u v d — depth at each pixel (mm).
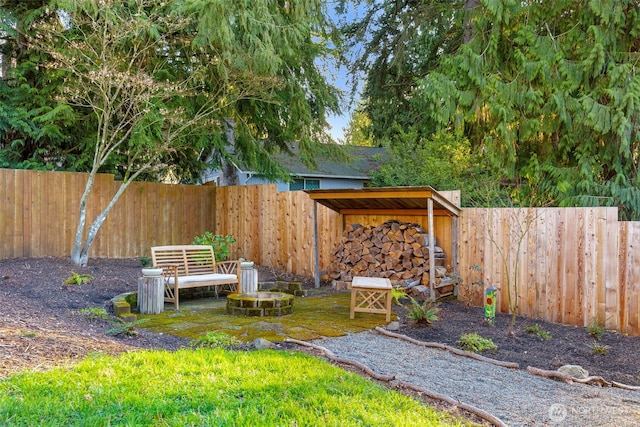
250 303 6535
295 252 10391
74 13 8219
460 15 10969
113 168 11180
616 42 9117
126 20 8422
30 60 9750
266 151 12008
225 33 8281
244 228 11656
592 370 4832
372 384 3836
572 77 8977
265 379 3631
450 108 10078
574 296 6621
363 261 8820
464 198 10086
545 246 6926
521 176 10289
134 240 11047
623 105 8453
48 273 8000
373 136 16297
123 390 3248
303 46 10664
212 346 4777
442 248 8305
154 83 8531
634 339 5918
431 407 3492
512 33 10242
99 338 4746
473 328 6242
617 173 9141
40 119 9234
